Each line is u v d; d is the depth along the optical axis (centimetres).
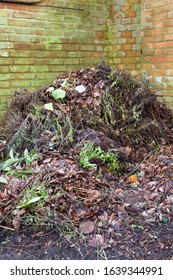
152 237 177
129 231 182
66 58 359
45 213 187
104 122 276
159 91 347
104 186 219
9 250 170
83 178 213
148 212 199
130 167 253
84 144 247
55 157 234
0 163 242
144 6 347
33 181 206
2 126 310
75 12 355
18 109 291
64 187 201
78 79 302
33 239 177
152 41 345
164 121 317
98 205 197
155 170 248
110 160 243
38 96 291
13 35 324
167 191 221
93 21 368
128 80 307
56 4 343
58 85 299
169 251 167
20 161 235
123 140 272
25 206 188
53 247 171
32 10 330
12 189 202
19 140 258
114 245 172
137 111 293
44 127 263
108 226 184
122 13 364
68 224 183
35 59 340
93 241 174
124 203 205
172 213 199
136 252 167
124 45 370
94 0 364
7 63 325
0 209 191
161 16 331
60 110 275
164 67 338
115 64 380
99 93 287
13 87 331
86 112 276
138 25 356
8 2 316
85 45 369
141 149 276
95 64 349
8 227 184
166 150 279
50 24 343
